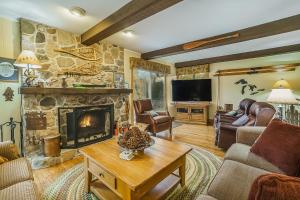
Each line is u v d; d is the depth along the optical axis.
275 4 2.18
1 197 1.10
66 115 2.98
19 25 2.59
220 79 5.62
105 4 2.14
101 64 3.60
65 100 2.97
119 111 3.92
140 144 1.71
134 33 3.17
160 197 1.63
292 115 3.40
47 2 2.10
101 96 3.52
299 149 1.32
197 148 3.25
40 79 2.71
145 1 1.89
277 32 2.66
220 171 1.40
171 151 1.86
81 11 2.29
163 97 6.07
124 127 2.18
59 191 1.89
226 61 5.26
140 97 4.98
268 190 0.54
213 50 4.49
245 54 4.67
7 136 2.56
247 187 1.16
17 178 1.35
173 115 6.32
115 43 3.79
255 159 1.58
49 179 2.14
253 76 5.07
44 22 2.68
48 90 2.54
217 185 1.21
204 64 5.72
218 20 2.62
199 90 5.75
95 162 1.64
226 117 3.81
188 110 5.74
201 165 2.53
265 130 1.70
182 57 5.37
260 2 2.13
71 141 3.04
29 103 2.58
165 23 2.72
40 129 2.67
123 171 1.42
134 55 4.53
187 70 6.11
